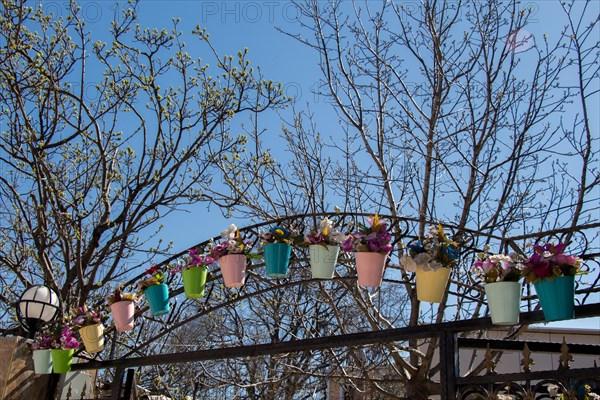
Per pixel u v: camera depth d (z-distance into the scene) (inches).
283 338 367.9
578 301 131.8
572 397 115.3
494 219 261.9
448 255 133.6
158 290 177.5
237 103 334.3
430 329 134.7
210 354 172.9
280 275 153.2
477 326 128.2
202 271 169.5
